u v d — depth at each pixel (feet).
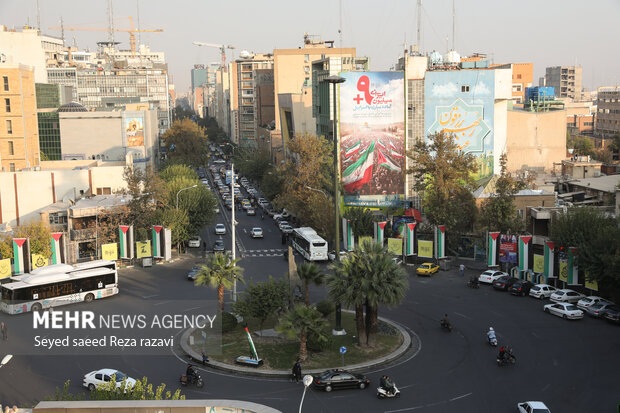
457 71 324.60
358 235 272.72
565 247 201.46
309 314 142.61
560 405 119.96
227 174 569.23
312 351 149.69
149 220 265.13
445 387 129.70
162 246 262.47
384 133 322.55
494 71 325.83
